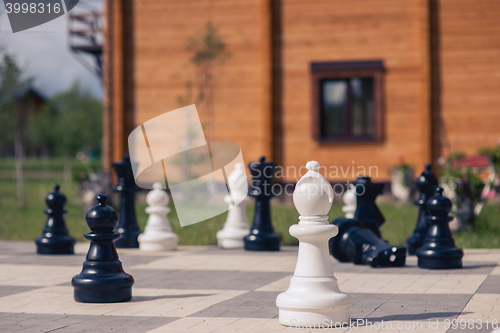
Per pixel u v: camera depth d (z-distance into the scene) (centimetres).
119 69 1664
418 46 1583
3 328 421
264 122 1616
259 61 1634
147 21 1683
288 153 1622
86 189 1389
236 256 845
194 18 1662
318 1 1617
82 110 4094
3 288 598
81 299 521
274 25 1631
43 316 463
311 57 1622
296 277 432
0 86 1644
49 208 893
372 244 732
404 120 1586
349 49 1609
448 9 1565
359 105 1622
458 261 698
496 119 1546
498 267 706
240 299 530
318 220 430
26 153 5234
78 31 1809
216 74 1650
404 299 516
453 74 1562
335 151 1603
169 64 1672
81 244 1009
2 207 1602
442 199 705
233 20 1647
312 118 1605
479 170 1074
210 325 426
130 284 531
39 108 4241
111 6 1672
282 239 1026
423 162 1559
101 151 4075
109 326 426
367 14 1602
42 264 773
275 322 435
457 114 1559
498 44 1548
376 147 1589
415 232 838
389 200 1552
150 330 412
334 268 714
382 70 1588
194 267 739
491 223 1081
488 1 1548
